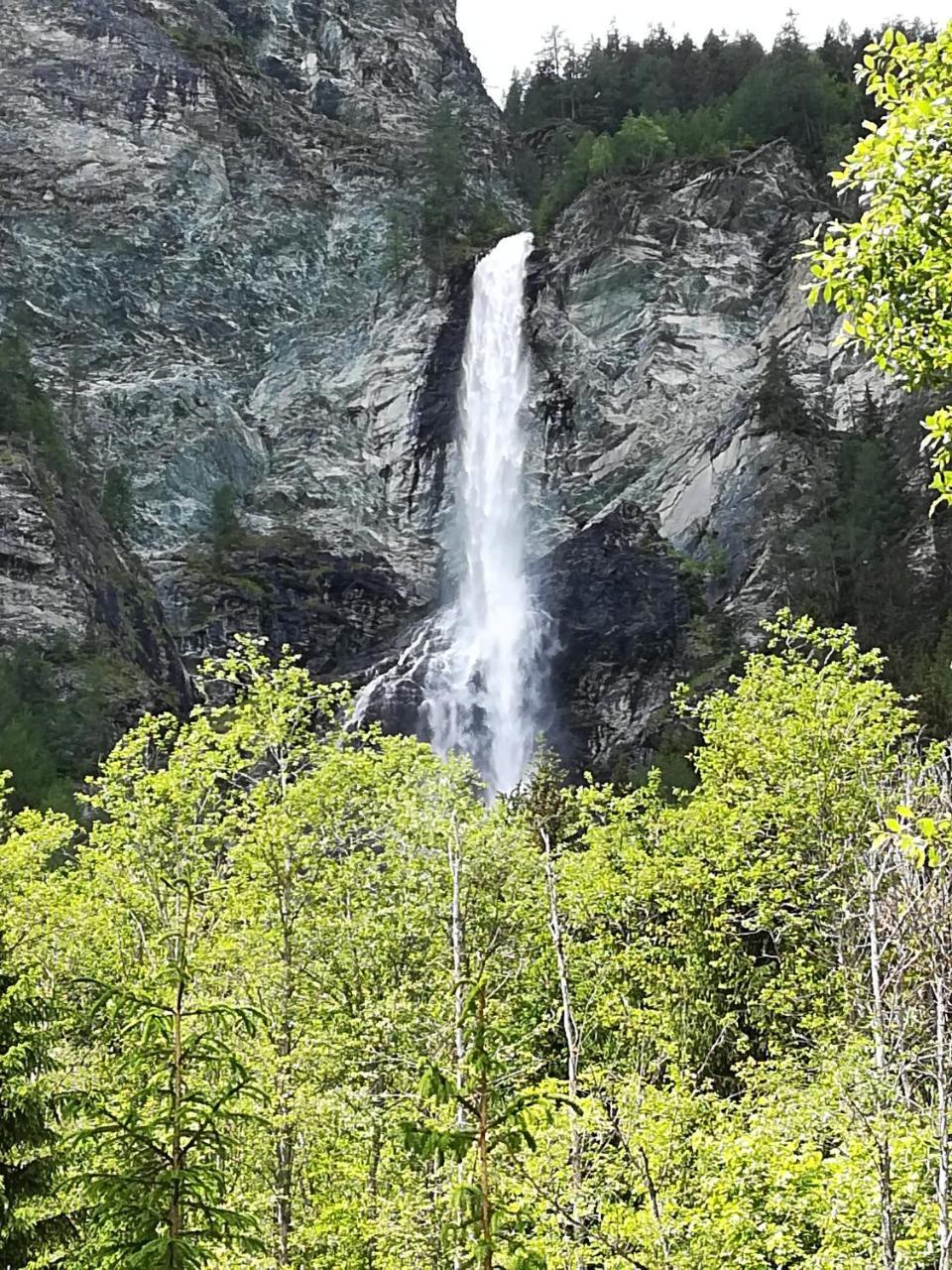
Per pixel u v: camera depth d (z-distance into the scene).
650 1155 15.88
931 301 10.66
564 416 94.50
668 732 68.38
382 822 25.12
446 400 97.00
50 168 99.50
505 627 80.06
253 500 89.94
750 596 76.00
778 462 81.62
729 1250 15.51
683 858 25.97
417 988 22.14
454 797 24.64
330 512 90.12
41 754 54.53
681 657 75.00
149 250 98.81
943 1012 12.01
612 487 90.94
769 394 85.62
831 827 25.61
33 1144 12.43
